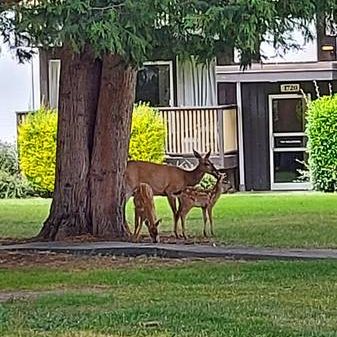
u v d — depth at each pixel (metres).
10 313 8.09
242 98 24.23
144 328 7.40
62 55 13.55
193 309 8.24
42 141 22.64
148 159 22.34
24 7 9.70
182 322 7.61
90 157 13.91
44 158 22.69
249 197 21.62
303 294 9.06
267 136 24.31
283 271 10.52
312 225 15.70
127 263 11.71
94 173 13.84
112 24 8.82
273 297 8.91
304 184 24.03
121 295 9.13
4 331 7.34
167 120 22.97
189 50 10.06
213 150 22.77
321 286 9.52
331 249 12.50
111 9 8.91
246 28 8.97
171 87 24.28
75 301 8.73
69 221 13.88
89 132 13.90
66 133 13.84
